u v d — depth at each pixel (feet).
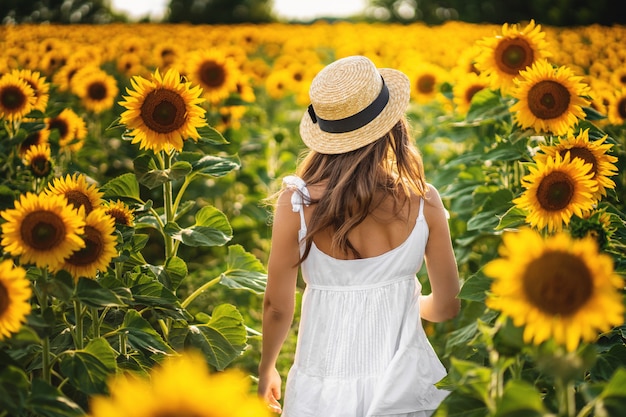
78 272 7.56
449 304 8.62
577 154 9.50
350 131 7.95
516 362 6.50
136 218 10.91
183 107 10.36
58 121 16.76
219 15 113.29
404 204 7.95
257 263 11.37
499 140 13.62
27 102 13.82
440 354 13.89
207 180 20.54
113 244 7.71
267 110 37.06
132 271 10.56
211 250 20.31
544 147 9.62
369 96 7.93
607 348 8.64
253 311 16.42
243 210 20.43
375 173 7.84
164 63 28.25
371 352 7.95
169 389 4.39
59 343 9.14
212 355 10.30
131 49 33.55
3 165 13.06
